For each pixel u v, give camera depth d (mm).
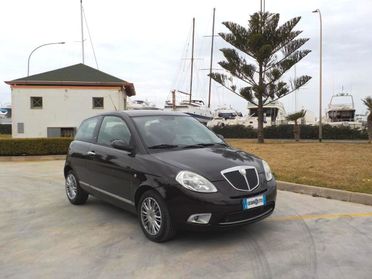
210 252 4695
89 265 4422
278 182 8500
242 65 21859
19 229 5848
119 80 26875
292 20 21484
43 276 4148
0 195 8445
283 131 32938
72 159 7285
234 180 4801
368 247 4812
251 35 21609
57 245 5098
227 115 46562
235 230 5484
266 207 5039
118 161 5777
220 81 22500
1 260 4625
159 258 4555
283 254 4605
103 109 26031
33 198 8078
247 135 35500
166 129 6070
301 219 6039
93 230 5707
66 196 8211
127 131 5988
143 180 5176
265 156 13477
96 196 6602
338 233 5355
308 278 3965
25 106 25625
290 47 21875
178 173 4816
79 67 28328
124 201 5719
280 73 21734
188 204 4652
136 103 42062
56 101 25781
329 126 31000
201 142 6012
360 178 8484
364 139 29562
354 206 6844
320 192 7699
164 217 4879
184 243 5008
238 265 4309
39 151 16938
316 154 13492
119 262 4480
